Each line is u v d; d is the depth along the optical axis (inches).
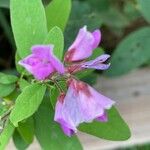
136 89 8.6
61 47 5.5
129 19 8.8
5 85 6.1
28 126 6.3
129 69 8.0
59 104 5.4
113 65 8.0
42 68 5.2
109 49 9.0
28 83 6.0
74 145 6.4
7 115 5.8
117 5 8.8
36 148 8.3
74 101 5.4
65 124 5.3
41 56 5.1
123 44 7.9
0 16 8.4
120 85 8.6
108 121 6.3
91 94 5.4
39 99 5.5
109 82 8.5
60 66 5.2
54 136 6.4
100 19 7.8
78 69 5.5
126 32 9.1
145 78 8.7
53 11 6.2
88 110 5.3
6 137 5.7
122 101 8.6
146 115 8.6
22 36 5.7
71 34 7.6
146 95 8.6
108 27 9.0
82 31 5.4
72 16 7.8
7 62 8.9
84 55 5.5
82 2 8.2
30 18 5.7
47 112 6.3
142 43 7.9
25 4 5.6
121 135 6.3
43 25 5.7
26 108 5.4
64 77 5.5
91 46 5.5
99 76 8.5
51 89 5.7
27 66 5.1
